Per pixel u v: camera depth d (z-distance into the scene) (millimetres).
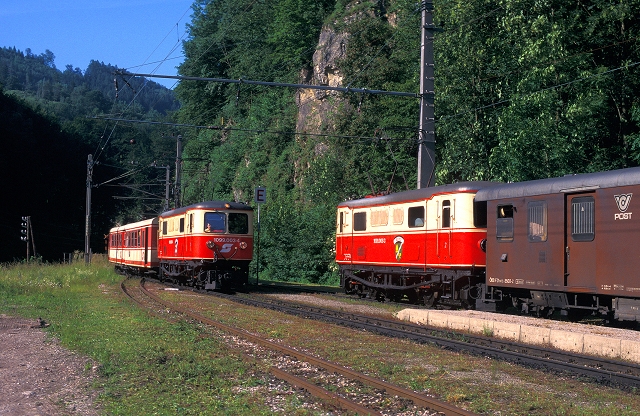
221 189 58094
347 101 41969
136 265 36531
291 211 40688
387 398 8094
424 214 20141
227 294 24766
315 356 11164
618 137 26719
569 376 9555
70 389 8703
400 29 40312
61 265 40625
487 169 24688
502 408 7699
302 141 47938
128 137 94938
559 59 22641
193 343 12211
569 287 14969
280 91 55469
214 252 25781
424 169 21781
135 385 8867
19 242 66750
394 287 21922
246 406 7770
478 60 25391
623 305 13680
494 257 17359
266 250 40469
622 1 24750
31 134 73438
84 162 85250
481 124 25906
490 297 17906
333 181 37844
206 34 67750
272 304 19953
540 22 22609
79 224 85688
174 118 86125
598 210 14242
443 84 26203
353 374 9234
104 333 13266
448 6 26266
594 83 23719
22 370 9875
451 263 18812
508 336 13219
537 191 15992
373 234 22984
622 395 8422
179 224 28312
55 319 15703
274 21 59219
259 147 53875
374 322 16000
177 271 29391
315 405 7766
